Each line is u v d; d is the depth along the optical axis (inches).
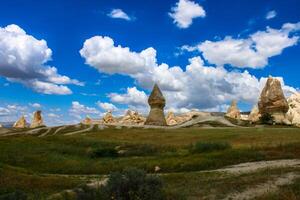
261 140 2527.1
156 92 5275.6
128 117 6727.4
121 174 925.2
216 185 1160.2
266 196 979.3
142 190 883.4
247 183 1138.7
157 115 5191.9
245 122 5147.6
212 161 1777.8
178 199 1006.4
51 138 3004.4
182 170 1731.1
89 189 943.0
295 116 5679.1
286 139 2469.2
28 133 4510.3
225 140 2704.2
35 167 2094.0
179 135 3292.3
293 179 1135.6
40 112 6614.2
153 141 3006.9
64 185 1443.2
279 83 5147.6
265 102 5113.2
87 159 2256.4
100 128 4471.0
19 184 1449.3
